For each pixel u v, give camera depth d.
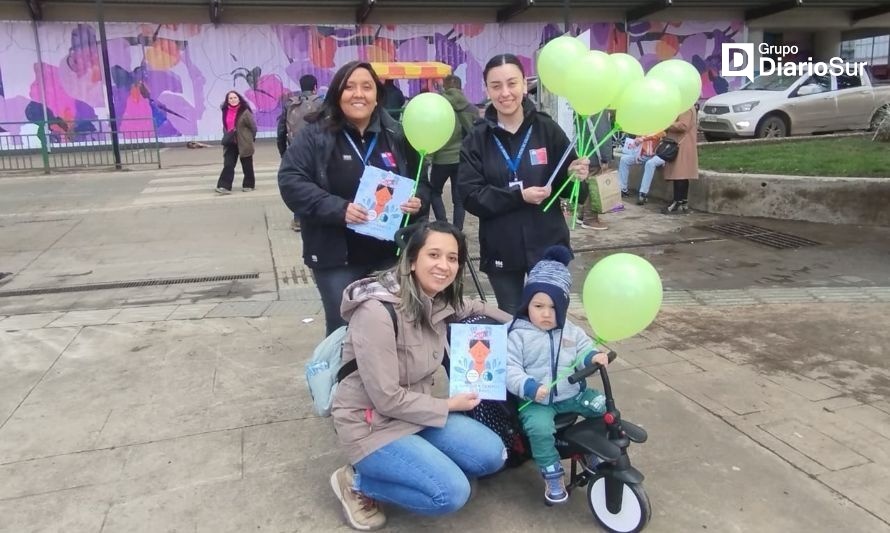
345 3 19.97
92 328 5.03
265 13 20.12
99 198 10.59
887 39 28.94
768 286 5.82
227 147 10.63
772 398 3.76
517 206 3.25
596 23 23.02
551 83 3.09
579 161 3.03
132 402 3.84
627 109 2.76
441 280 2.58
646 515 2.56
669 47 23.84
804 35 27.75
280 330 4.93
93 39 18.78
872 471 3.05
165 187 11.51
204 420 3.62
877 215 7.74
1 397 3.94
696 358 4.33
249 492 2.98
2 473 3.15
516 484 3.02
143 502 2.91
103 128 19.31
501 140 3.29
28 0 17.77
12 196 10.98
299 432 3.48
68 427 3.57
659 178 9.62
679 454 3.22
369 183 3.08
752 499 2.87
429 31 21.58
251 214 9.15
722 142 12.23
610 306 2.41
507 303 3.52
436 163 6.83
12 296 6.01
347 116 3.16
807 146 11.64
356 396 2.63
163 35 19.39
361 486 2.70
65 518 2.81
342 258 3.25
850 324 4.84
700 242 7.37
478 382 2.68
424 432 2.66
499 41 22.23
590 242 7.51
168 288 6.15
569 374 2.74
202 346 4.65
